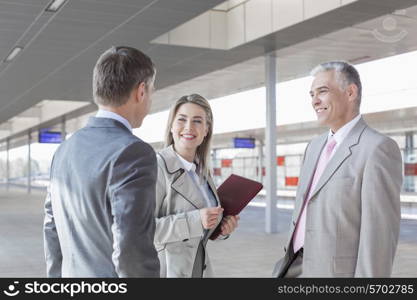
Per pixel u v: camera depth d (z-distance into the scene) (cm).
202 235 323
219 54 1458
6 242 1290
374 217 279
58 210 229
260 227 1647
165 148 351
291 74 1834
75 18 1068
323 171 305
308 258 303
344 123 313
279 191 3394
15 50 1355
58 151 240
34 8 1003
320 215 300
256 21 1287
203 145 355
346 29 1216
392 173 285
